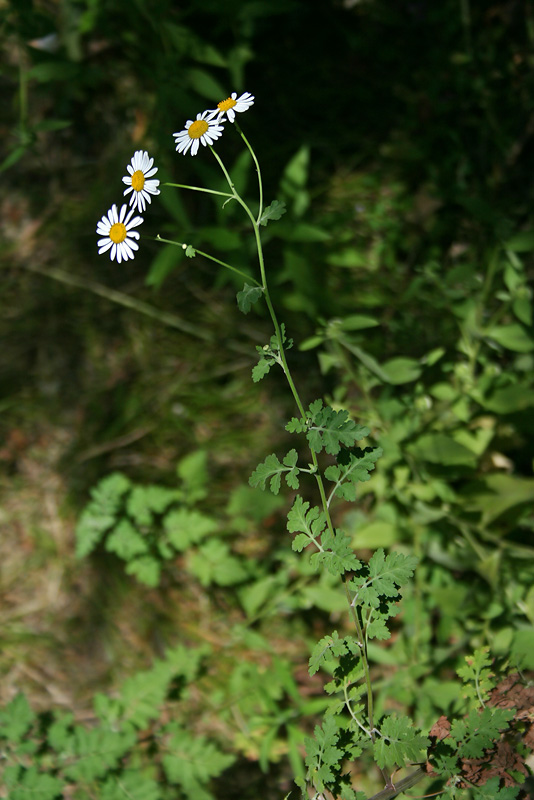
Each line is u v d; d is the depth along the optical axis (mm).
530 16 2568
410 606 1970
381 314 2531
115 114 2836
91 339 2732
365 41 2867
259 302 2287
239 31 2486
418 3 2830
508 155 2582
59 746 1603
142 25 2365
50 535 2480
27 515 2521
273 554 2338
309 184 2773
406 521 1986
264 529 2398
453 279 2072
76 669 2275
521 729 1129
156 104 2385
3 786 1779
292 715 1869
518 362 2020
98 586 2375
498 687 1193
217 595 2316
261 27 2879
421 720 1743
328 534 1069
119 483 2068
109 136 2855
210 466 2520
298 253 2336
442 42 2775
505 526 1955
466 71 2678
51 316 2770
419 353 2393
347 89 2857
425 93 2775
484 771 1102
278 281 2289
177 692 1857
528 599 1748
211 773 1670
